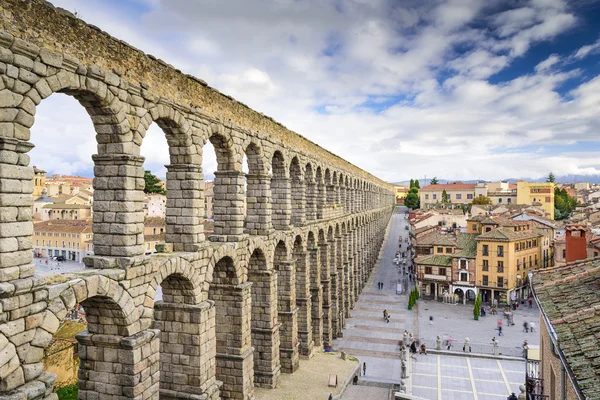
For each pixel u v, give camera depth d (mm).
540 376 31359
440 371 55906
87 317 23422
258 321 40562
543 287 25719
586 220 119312
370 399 44312
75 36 20031
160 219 92000
